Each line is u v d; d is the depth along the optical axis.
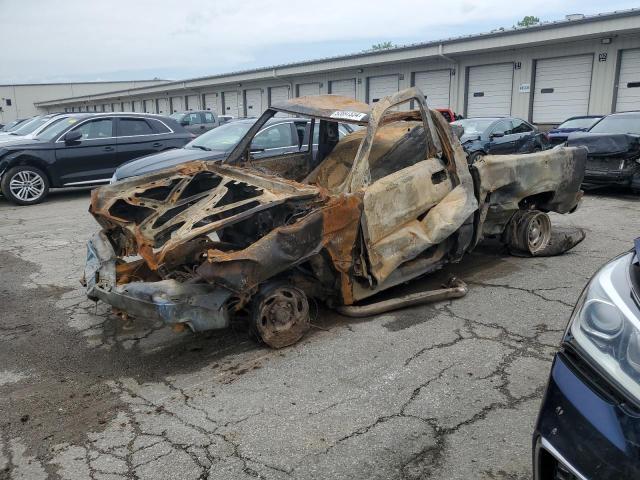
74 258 6.97
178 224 4.64
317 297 4.65
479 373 3.68
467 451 2.88
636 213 8.74
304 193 4.15
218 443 3.03
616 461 1.81
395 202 4.46
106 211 4.64
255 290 3.97
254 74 32.22
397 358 3.93
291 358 3.99
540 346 4.04
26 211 10.52
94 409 3.44
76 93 66.12
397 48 24.12
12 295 5.66
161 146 12.32
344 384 3.60
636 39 18.06
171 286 3.67
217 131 9.99
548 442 2.02
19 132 13.45
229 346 4.25
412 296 4.84
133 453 2.97
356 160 4.41
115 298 3.73
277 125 8.61
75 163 11.48
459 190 4.98
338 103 5.06
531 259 6.19
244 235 4.78
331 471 2.76
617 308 2.05
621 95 18.83
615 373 1.95
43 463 2.91
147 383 3.75
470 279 5.57
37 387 3.75
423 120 5.00
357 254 4.34
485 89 22.69
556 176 6.05
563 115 20.47
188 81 38.53
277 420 3.22
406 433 3.05
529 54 20.89
